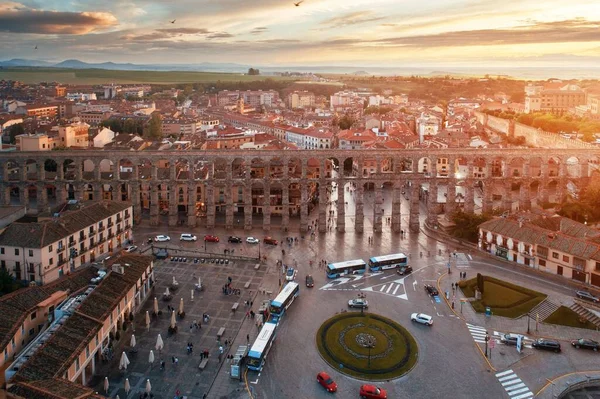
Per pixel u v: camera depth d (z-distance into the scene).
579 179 185.12
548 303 119.31
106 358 95.75
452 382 92.00
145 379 91.12
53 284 108.38
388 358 98.88
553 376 93.69
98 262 127.56
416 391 89.44
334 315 116.12
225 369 95.00
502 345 103.94
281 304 114.56
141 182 181.00
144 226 182.38
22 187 183.50
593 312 114.31
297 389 89.62
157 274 138.50
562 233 140.88
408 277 137.88
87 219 140.88
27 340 94.12
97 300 100.75
